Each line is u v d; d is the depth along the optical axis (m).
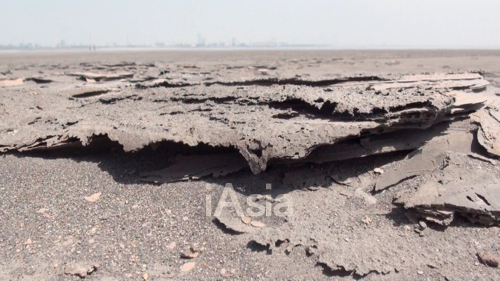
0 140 7.55
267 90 8.20
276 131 5.80
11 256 4.77
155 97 8.73
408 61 28.42
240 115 6.84
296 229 5.07
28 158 7.15
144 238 5.12
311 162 6.18
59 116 8.42
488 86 10.91
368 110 5.93
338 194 5.77
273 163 5.87
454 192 5.20
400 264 4.48
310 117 6.61
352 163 6.30
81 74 15.36
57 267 4.61
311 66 23.48
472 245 4.78
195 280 4.45
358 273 4.32
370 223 5.22
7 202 5.85
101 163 6.89
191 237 5.13
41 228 5.29
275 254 4.74
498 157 6.14
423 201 5.11
